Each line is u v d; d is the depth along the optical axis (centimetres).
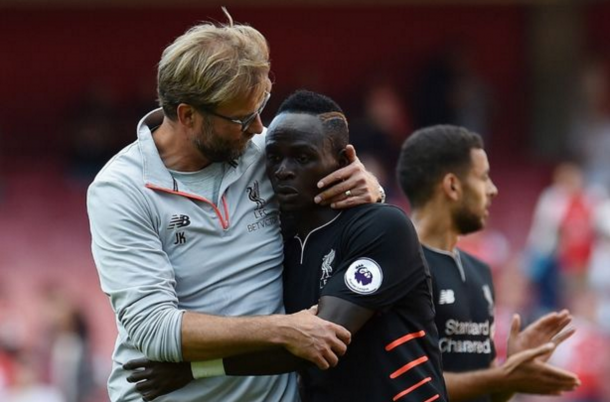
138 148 1432
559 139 6200
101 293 4944
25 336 4262
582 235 4412
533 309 4078
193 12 6097
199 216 1423
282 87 6147
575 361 3500
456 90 5744
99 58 6050
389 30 6262
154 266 1389
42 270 5150
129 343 1434
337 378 1422
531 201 5819
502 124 6297
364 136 5291
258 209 1464
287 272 1471
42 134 6006
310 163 1412
